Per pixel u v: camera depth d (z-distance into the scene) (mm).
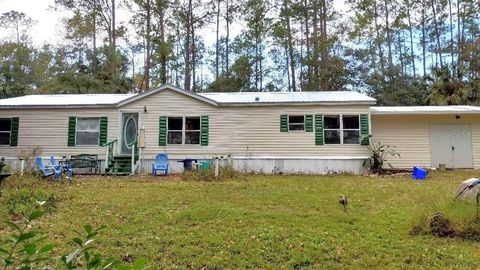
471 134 17812
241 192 10523
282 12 33844
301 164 16516
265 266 5414
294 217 7750
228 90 33500
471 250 5879
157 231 6883
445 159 17734
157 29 32625
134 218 7684
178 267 5363
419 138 17922
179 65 37125
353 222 7441
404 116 18016
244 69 35188
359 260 5555
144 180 13359
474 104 24219
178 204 8953
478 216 6594
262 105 16781
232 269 5336
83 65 32094
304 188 11367
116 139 16891
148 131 16953
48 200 8773
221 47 36188
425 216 6922
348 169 16297
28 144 17016
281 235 6613
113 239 6402
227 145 16797
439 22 35656
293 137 16672
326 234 6680
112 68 31703
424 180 13602
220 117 16969
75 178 13844
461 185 8102
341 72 32656
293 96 18031
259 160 16656
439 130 17938
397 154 17141
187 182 12680
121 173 15516
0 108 17062
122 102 16922
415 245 6086
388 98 30828
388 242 6250
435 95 25078
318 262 5539
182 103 17047
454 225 6551
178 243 6254
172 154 16812
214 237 6504
